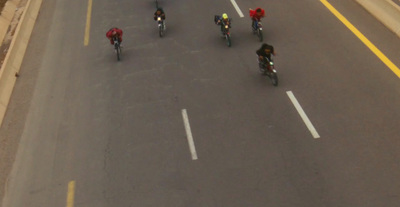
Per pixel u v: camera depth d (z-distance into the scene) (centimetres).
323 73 1616
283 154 1267
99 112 1603
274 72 1540
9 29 2431
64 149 1444
